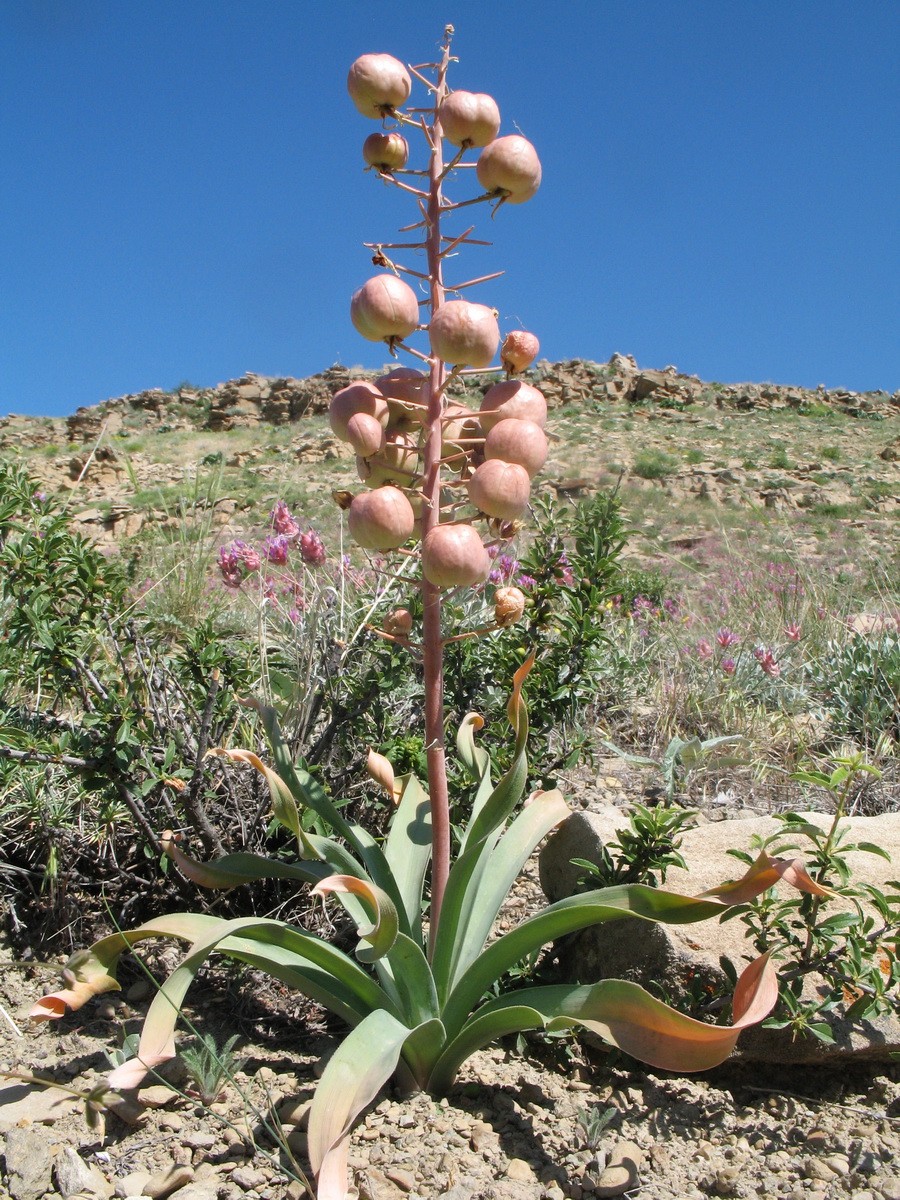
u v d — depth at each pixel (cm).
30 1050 248
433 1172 198
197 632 329
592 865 262
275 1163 187
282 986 277
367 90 203
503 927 301
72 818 321
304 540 375
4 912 303
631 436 4306
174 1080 229
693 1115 227
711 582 1022
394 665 326
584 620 354
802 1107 232
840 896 204
